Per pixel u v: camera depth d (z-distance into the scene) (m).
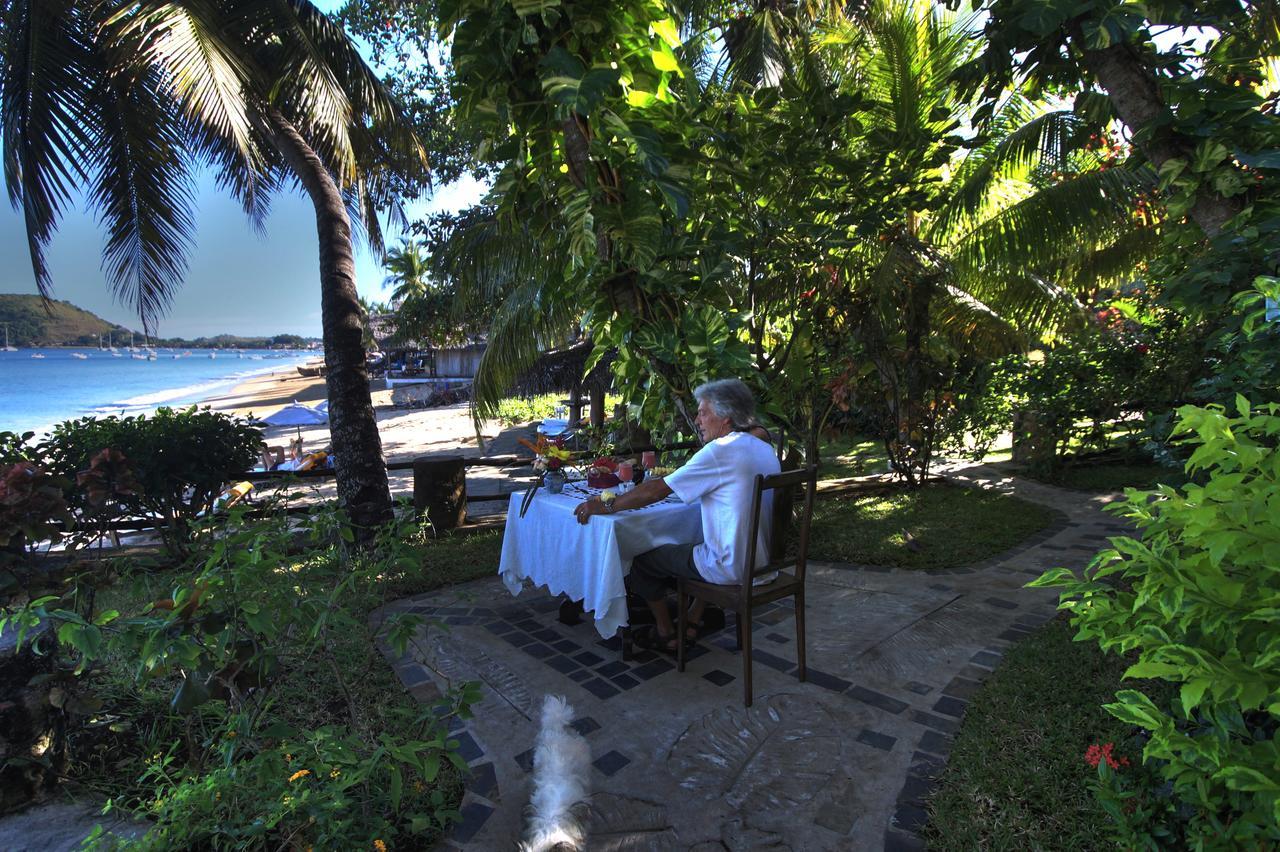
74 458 4.12
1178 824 1.53
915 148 5.05
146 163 6.17
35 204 5.48
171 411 4.71
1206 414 1.16
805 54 6.77
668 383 3.78
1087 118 3.73
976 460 9.25
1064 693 2.88
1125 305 7.12
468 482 12.06
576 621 4.14
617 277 3.51
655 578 3.52
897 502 7.10
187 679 1.91
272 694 2.44
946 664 3.36
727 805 2.35
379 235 8.32
